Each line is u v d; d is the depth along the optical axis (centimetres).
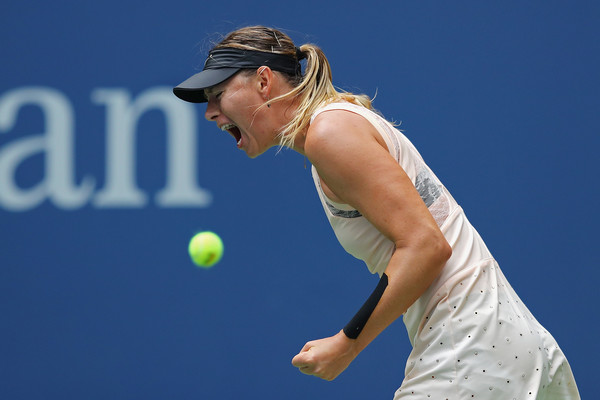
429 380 699
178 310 1719
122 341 1722
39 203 1744
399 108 1709
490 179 1692
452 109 1702
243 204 1723
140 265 1728
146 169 1736
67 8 1745
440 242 666
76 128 1745
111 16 1744
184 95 851
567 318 1675
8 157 1744
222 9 1736
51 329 1730
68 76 1748
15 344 1728
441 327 697
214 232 1723
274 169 1723
